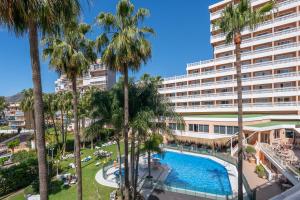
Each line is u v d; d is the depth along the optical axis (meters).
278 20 46.44
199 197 22.09
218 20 17.89
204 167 34.94
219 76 56.00
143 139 22.08
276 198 4.75
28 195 26.27
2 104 104.12
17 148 70.44
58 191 26.67
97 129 20.66
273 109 44.38
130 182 23.06
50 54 17.67
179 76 66.94
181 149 44.72
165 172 32.19
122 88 21.06
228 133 41.91
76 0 9.15
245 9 16.16
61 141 60.06
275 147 31.42
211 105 55.50
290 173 20.00
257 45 49.97
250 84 48.44
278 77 44.38
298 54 42.91
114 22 17.53
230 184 26.33
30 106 53.66
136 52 17.48
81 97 56.19
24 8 8.09
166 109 21.08
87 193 24.44
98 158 40.72
